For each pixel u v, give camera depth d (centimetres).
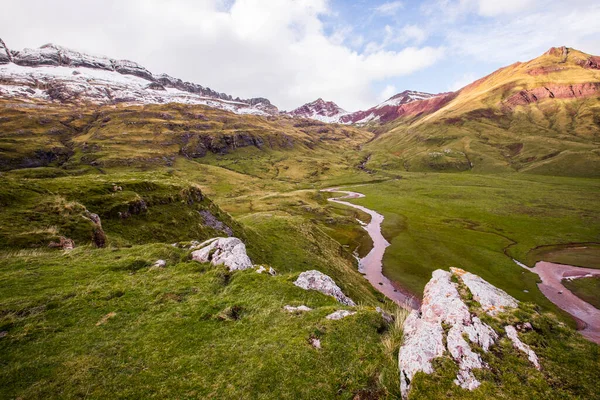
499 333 938
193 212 5472
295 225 8369
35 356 1012
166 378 931
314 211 14212
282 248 6306
